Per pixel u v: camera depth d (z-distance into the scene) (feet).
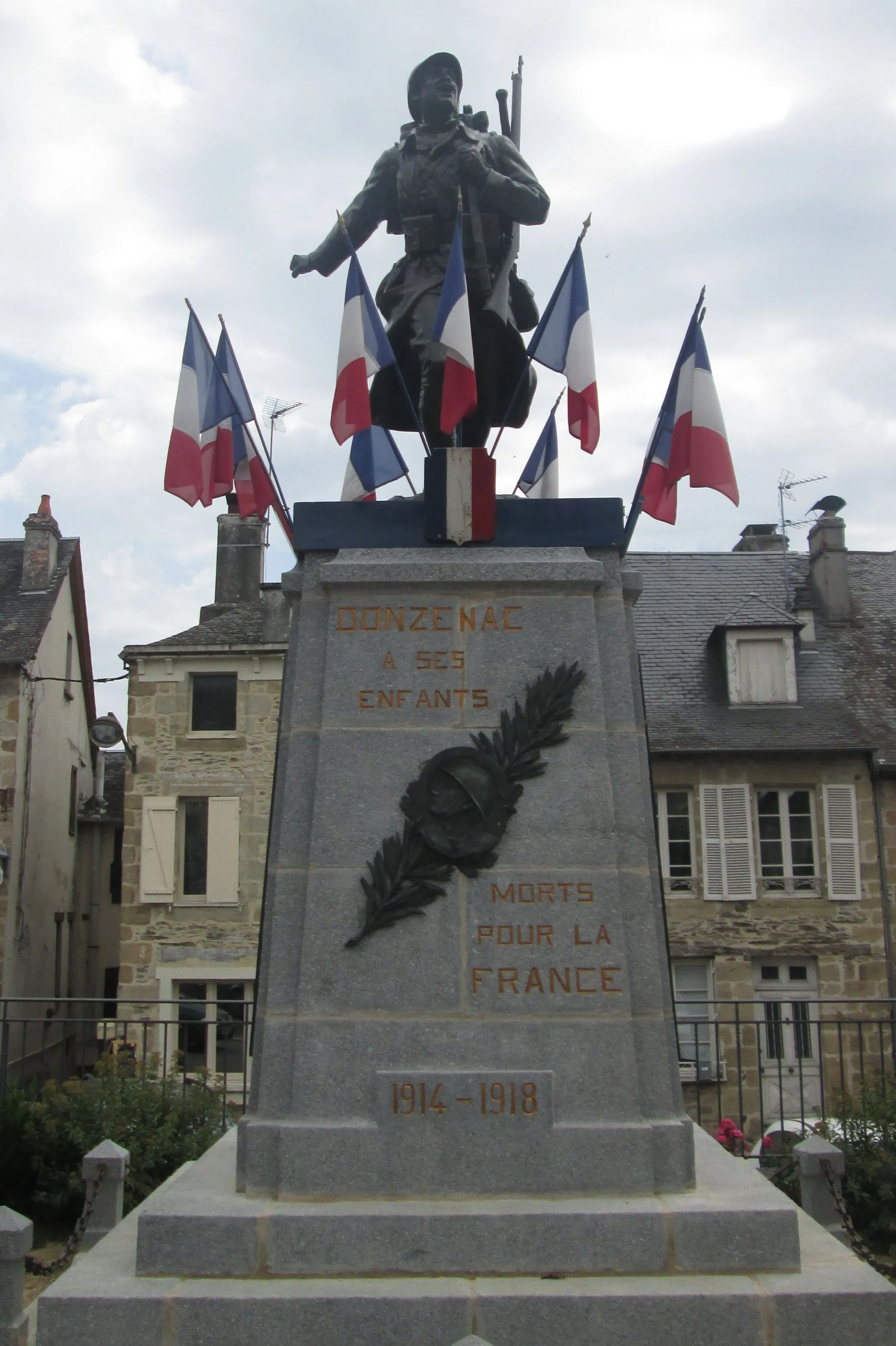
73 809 88.02
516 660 18.31
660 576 81.05
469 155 21.61
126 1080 30.86
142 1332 14.65
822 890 65.46
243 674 72.28
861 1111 29.50
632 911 17.62
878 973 64.59
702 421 20.24
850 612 78.18
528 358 21.27
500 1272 15.53
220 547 82.38
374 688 18.20
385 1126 16.55
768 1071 63.21
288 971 17.39
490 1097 16.65
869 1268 15.74
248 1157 16.62
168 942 70.44
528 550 18.94
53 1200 28.48
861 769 66.49
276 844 18.16
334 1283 15.26
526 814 17.75
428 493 19.10
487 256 22.18
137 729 72.08
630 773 18.08
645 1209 15.80
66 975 85.97
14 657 74.90
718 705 70.54
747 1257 15.57
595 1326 14.67
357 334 20.48
